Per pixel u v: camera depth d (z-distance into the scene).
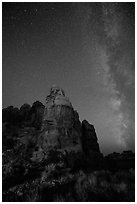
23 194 7.87
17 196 7.73
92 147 16.98
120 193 7.02
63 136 15.51
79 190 7.34
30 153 13.88
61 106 17.22
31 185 8.82
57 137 15.02
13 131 17.20
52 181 9.08
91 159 13.76
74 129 17.12
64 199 6.83
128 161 12.67
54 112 16.95
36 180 9.62
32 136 16.19
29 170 11.36
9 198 7.57
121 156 14.58
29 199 7.21
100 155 16.14
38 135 16.11
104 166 11.84
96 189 7.41
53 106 17.39
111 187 7.57
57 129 15.58
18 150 14.12
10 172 10.93
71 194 7.33
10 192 8.24
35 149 14.48
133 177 8.51
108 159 13.79
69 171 11.08
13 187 8.83
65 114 17.00
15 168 11.54
